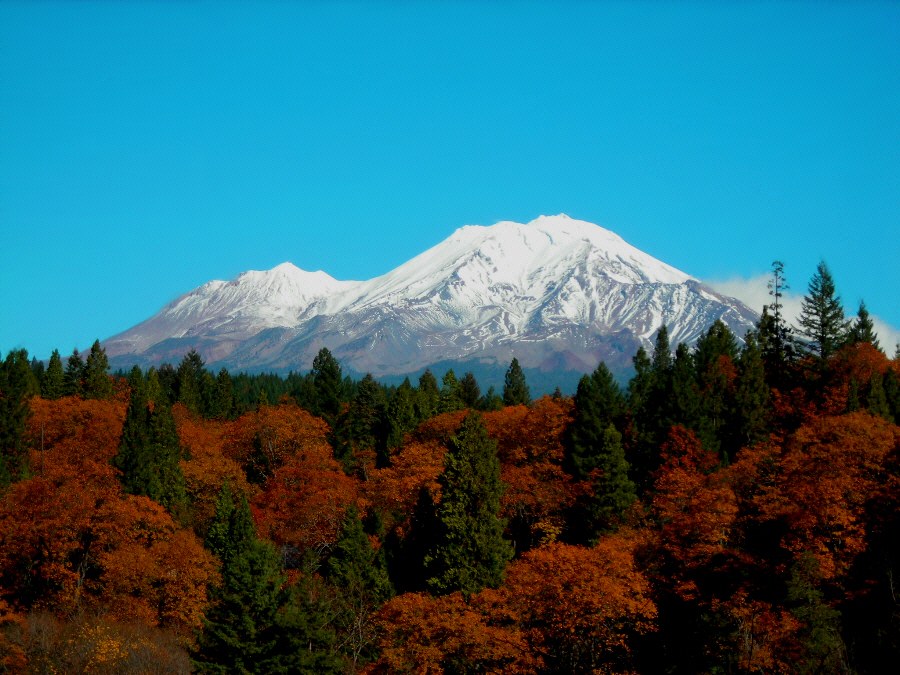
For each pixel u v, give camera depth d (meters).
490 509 64.06
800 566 53.75
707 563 57.91
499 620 55.31
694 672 55.53
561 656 54.34
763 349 108.75
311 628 54.19
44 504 70.56
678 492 66.62
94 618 63.47
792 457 64.25
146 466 83.62
